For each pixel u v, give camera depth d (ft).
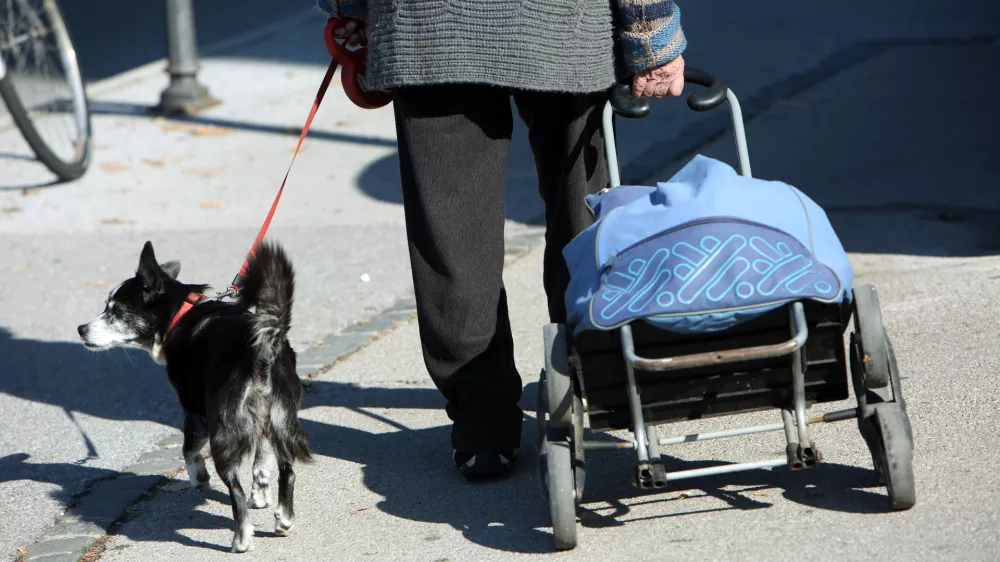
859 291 20.51
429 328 23.84
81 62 85.25
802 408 20.49
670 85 23.58
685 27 81.30
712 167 21.21
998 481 21.56
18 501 25.58
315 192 52.44
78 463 27.68
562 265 26.17
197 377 24.36
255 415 22.76
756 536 20.53
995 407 25.11
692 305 19.12
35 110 57.98
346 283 40.52
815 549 19.75
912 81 63.10
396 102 22.95
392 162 56.65
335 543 22.43
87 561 22.61
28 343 36.63
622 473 24.45
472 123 22.67
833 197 44.73
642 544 20.81
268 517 24.20
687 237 19.92
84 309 39.42
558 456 20.61
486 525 22.56
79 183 55.47
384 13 22.29
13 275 43.47
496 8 21.54
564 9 22.04
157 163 57.93
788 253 19.79
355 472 25.94
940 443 23.67
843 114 57.47
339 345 34.73
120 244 46.60
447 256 23.09
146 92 72.54
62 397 32.32
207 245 45.60
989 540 19.33
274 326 22.17
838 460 23.54
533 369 31.19
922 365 28.22
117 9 106.11
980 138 51.08
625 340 19.47
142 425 30.01
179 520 24.41
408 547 21.85
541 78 21.99
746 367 20.39
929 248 37.96
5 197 53.72
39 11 56.85
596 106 24.80
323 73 75.20
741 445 25.05
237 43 85.56
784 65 68.69
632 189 22.61
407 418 29.01
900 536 19.86
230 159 58.23
